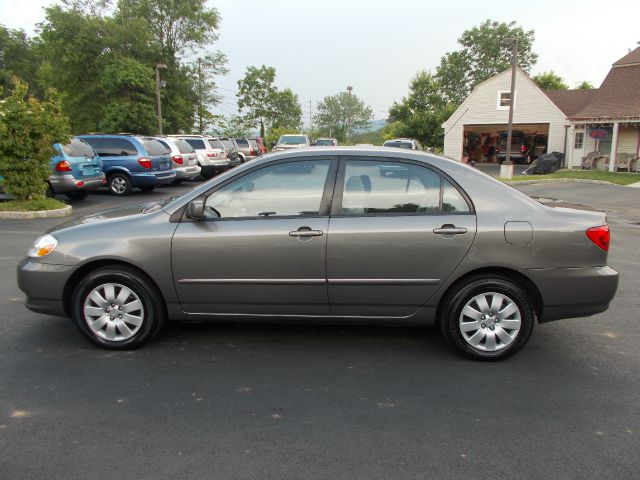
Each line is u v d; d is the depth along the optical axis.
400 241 3.98
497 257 3.97
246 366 4.03
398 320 4.18
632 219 12.27
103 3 39.47
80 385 3.68
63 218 11.48
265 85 61.06
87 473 2.69
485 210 4.02
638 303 5.67
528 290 4.13
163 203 4.63
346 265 4.03
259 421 3.21
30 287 4.28
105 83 34.75
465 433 3.08
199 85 45.97
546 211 4.06
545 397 3.54
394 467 2.75
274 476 2.67
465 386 3.70
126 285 4.23
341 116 92.00
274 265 4.07
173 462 2.78
